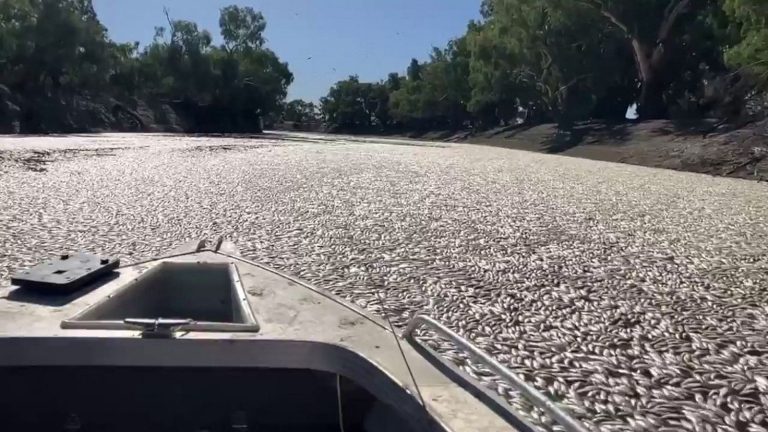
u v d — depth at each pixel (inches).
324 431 177.0
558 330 300.5
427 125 4318.4
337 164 1227.9
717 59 1923.0
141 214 583.8
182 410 174.9
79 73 2817.4
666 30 1952.5
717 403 226.1
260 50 4092.0
